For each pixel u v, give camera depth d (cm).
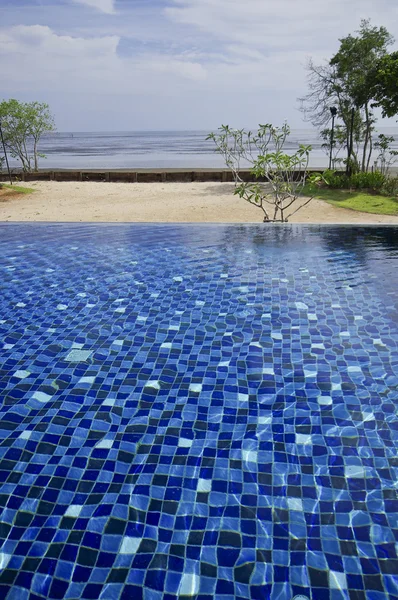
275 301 394
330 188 1557
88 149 5559
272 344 319
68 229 670
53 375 283
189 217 1095
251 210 1173
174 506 182
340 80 1698
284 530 171
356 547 163
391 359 294
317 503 183
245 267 486
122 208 1252
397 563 157
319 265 487
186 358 303
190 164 3061
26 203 1377
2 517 176
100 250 561
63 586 150
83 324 357
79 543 166
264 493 188
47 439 223
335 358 297
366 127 1717
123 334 339
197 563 158
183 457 210
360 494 187
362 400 252
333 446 216
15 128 2103
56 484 194
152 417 241
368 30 1598
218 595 148
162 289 429
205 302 396
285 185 854
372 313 365
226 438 224
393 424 231
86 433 228
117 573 155
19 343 326
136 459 209
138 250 559
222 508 181
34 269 492
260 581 152
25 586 150
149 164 3088
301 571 155
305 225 661
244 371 285
